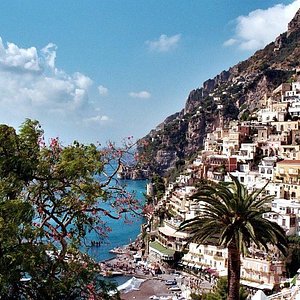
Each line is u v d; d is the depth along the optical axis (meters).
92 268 27.38
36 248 24.17
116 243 173.75
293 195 135.25
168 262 135.38
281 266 104.69
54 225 33.69
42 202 27.80
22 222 24.14
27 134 27.38
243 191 42.84
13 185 25.55
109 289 27.83
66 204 28.30
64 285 24.81
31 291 24.75
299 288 54.31
